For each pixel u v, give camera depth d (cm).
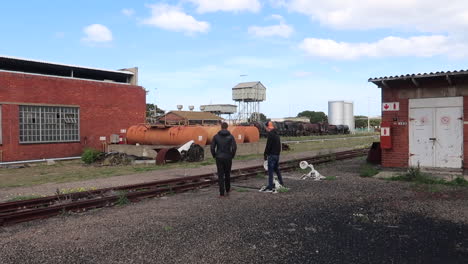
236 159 2091
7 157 2028
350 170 1495
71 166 1944
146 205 888
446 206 824
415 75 1287
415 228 665
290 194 991
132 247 576
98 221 741
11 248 582
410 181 1166
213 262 512
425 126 1338
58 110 2278
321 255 534
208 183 1173
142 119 2808
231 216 760
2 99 2011
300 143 3753
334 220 723
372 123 10525
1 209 854
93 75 2759
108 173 1580
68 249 572
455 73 1205
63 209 813
